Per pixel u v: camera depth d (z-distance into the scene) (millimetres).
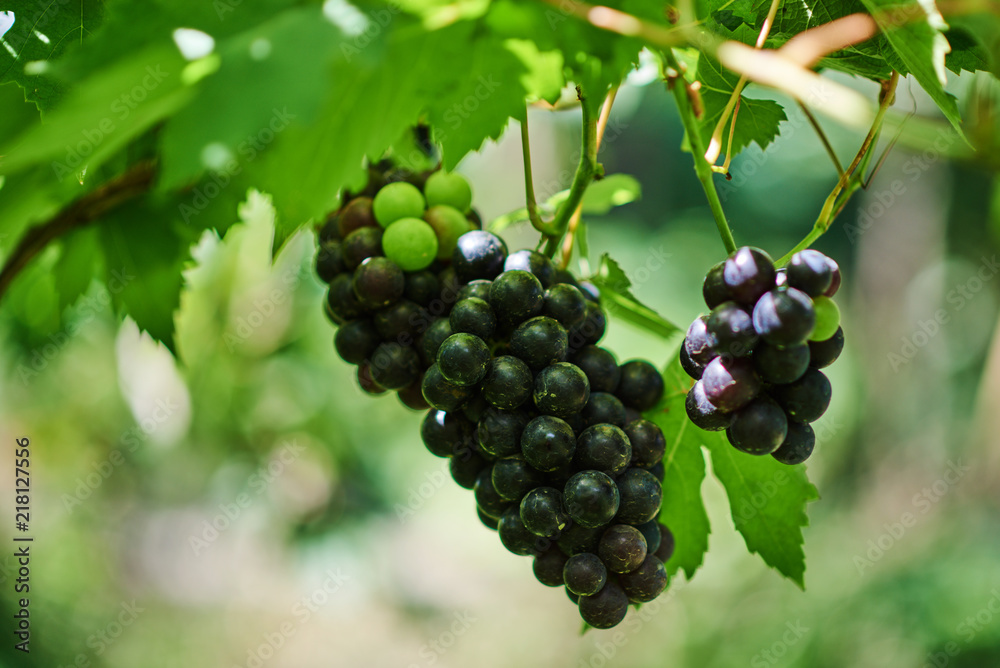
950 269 3662
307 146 726
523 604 3100
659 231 4254
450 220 812
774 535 821
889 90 805
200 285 1634
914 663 1955
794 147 4816
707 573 2697
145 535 2586
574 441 768
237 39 708
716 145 798
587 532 770
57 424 2049
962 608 1999
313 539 2559
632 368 800
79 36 800
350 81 723
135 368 1764
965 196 3641
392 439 2977
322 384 2486
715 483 2791
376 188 826
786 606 2412
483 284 789
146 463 2311
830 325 750
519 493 774
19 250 811
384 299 801
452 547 3354
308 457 2574
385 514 2826
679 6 748
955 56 797
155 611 2510
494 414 774
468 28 732
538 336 770
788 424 763
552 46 737
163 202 812
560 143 3137
